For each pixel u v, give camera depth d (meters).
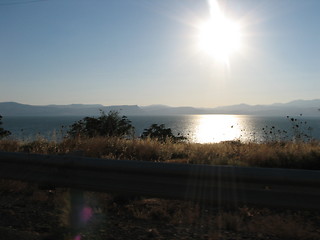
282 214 5.66
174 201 6.43
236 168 4.41
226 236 4.67
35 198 6.36
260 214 5.81
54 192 6.75
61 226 5.04
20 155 5.67
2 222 5.17
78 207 5.30
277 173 4.21
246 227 5.07
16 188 6.98
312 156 9.75
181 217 5.51
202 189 4.61
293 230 4.79
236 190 4.45
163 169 4.70
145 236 4.66
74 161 5.23
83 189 5.25
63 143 12.10
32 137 13.94
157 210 5.82
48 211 5.73
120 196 6.52
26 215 5.50
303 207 4.15
